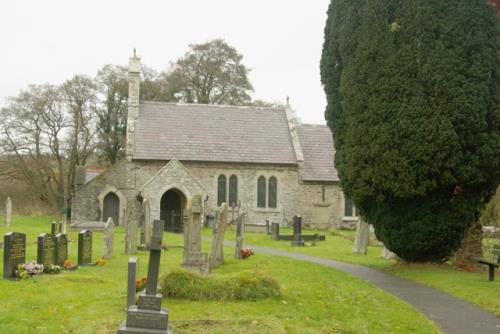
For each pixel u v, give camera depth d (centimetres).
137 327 910
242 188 4128
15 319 1005
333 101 1991
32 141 4681
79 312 1078
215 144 4178
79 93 4825
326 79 2016
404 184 1711
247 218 4119
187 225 1877
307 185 4206
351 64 1830
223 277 1259
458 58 1688
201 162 4056
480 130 1698
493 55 1720
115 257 2027
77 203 3922
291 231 3719
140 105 4303
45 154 4803
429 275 1667
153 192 3775
